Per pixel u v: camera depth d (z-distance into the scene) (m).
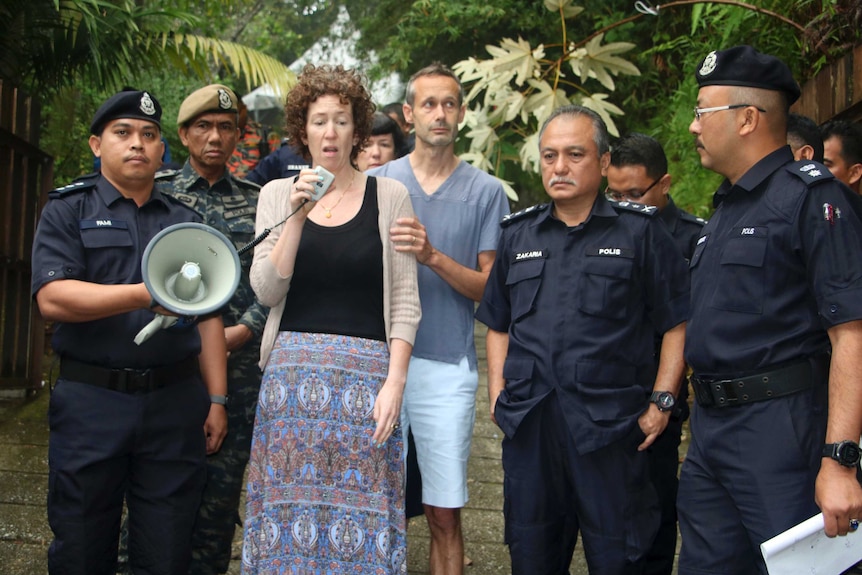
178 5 7.71
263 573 2.78
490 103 5.72
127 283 2.96
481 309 3.38
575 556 4.22
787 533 2.35
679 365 3.10
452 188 3.68
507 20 10.08
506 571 4.03
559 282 3.11
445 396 3.51
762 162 2.63
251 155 6.84
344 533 2.78
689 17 8.04
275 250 2.85
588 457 3.00
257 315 3.66
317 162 2.99
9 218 5.79
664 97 8.65
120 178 3.00
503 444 3.17
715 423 2.64
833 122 3.61
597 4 9.36
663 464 3.52
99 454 2.86
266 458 2.85
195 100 3.72
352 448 2.81
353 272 2.92
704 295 2.69
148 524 2.97
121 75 6.81
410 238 2.98
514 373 3.11
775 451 2.49
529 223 3.25
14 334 5.91
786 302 2.52
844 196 2.48
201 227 2.67
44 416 5.64
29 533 4.06
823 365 2.52
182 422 3.00
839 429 2.36
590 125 3.12
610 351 3.03
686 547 2.71
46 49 6.56
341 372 2.84
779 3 5.49
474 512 4.61
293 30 16.30
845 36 4.88
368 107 3.10
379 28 11.67
